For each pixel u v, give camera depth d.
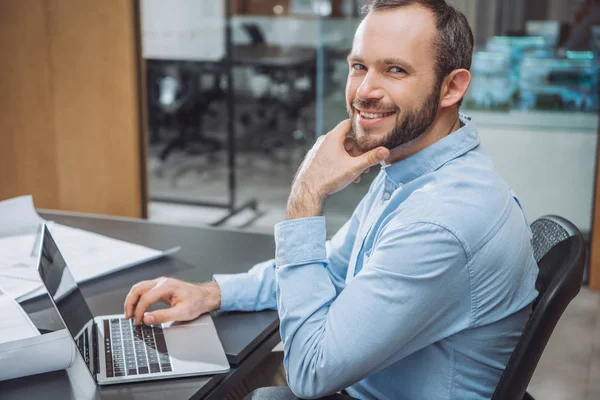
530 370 0.97
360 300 0.99
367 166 1.09
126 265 1.47
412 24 1.04
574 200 3.33
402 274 0.98
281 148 6.60
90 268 1.44
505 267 1.02
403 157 1.13
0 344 0.96
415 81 1.05
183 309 1.20
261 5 6.98
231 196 4.76
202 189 5.26
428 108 1.07
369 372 1.01
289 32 6.71
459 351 1.05
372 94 1.06
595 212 3.21
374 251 1.04
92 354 1.07
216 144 5.82
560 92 3.26
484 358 1.06
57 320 1.15
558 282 0.97
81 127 3.60
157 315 1.18
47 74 3.57
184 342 1.13
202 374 1.03
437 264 0.97
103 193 3.65
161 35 5.82
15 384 0.98
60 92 3.58
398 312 0.98
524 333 0.97
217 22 6.27
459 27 1.06
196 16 6.07
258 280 1.31
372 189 1.30
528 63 3.29
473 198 1.02
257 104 6.55
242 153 6.46
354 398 1.04
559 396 2.30
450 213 0.99
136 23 3.43
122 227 1.79
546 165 3.35
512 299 1.05
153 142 6.38
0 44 3.59
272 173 5.78
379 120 1.08
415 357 1.06
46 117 3.63
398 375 1.09
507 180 3.44
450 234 0.98
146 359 1.06
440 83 1.06
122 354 1.07
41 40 3.53
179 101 5.75
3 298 1.15
